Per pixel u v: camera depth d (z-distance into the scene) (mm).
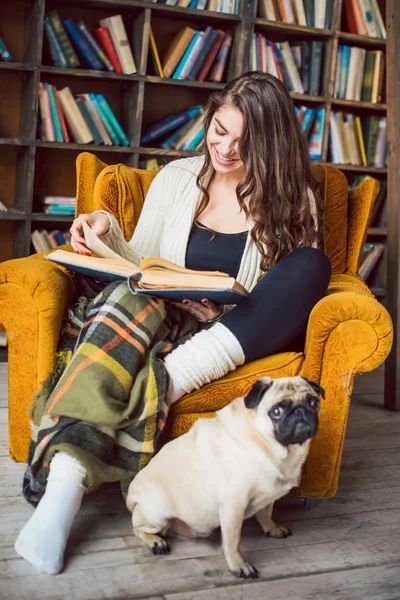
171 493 1704
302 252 1964
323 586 1650
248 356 1856
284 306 1869
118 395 1755
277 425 1595
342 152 4191
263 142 2012
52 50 3514
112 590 1565
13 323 1901
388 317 1834
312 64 4023
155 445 1810
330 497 1959
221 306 1967
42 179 3895
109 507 1987
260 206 2037
